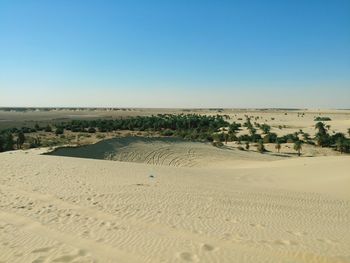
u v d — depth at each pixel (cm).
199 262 766
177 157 4722
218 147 5625
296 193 1977
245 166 4084
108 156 4312
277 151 5984
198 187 1875
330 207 1571
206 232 1002
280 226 1124
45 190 1561
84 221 1094
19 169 2147
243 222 1152
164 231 1002
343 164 3100
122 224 1065
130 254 813
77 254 811
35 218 1122
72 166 2348
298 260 787
